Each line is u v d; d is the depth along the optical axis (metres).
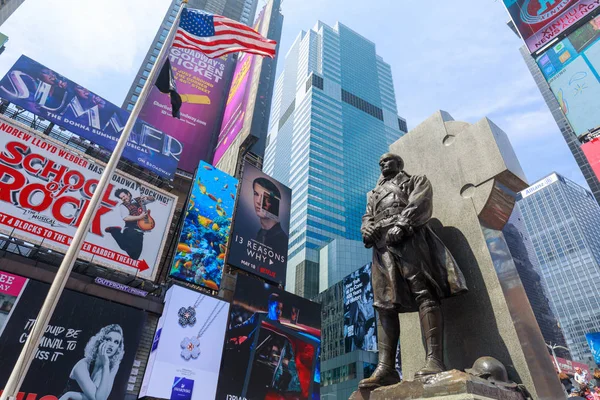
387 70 154.75
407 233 4.84
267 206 37.75
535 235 146.62
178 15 14.93
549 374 4.42
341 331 62.09
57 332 20.62
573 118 40.22
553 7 44.72
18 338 19.30
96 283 25.06
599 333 19.80
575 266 131.00
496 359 4.32
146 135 32.56
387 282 5.02
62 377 19.78
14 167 23.31
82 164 26.11
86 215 9.90
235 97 47.31
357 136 118.31
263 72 45.06
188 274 29.23
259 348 28.77
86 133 29.00
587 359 115.44
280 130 135.50
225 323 28.08
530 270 74.62
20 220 22.44
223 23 15.54
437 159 6.43
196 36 15.05
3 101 26.38
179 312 26.08
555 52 43.44
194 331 26.14
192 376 24.56
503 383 3.97
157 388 22.83
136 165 32.00
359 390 4.71
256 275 33.94
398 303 4.80
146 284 27.58
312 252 86.75
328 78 127.81
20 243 23.16
